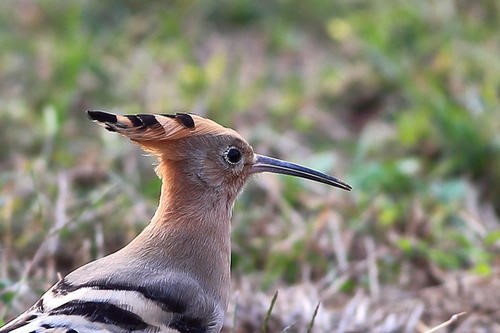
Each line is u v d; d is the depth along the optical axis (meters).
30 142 14.23
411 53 16.84
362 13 18.03
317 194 13.32
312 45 18.12
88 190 13.02
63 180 12.38
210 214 8.85
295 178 13.41
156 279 8.24
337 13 18.67
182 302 8.23
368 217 12.62
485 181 13.85
